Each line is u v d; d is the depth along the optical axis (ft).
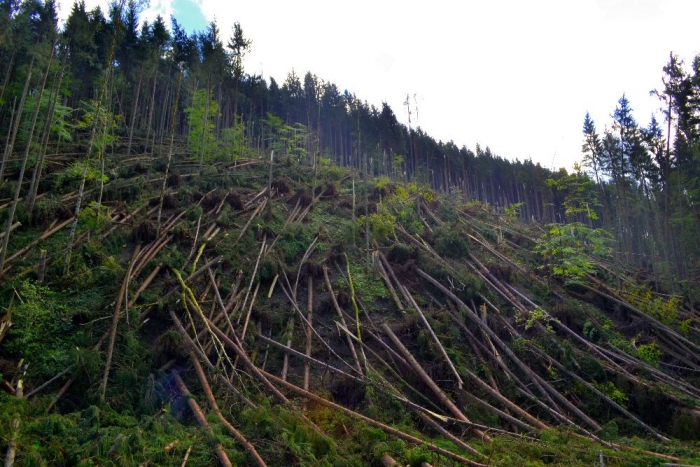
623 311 48.26
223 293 39.14
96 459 18.71
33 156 57.57
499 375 35.24
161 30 102.68
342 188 75.15
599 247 56.44
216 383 28.48
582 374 35.99
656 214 83.10
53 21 69.10
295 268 44.42
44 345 29.58
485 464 21.52
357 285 43.80
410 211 62.90
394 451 22.21
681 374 40.34
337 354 34.63
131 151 79.36
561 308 43.86
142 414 25.40
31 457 17.69
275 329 36.73
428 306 42.70
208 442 21.26
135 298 34.63
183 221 47.88
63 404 25.39
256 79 135.44
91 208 45.09
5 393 23.86
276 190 66.03
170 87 117.19
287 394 29.45
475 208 78.54
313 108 147.64
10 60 76.23
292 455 21.09
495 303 44.34
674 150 75.61
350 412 26.86
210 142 79.41
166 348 30.40
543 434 26.89
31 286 33.09
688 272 75.72
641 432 31.35
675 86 68.64
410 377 32.94
